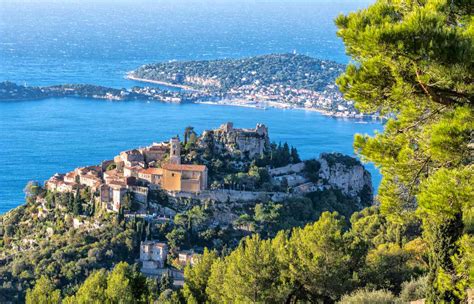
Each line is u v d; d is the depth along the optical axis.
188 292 108.88
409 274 101.56
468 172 47.59
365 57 49.75
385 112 54.22
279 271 94.56
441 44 44.81
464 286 60.25
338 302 88.81
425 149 51.28
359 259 98.50
